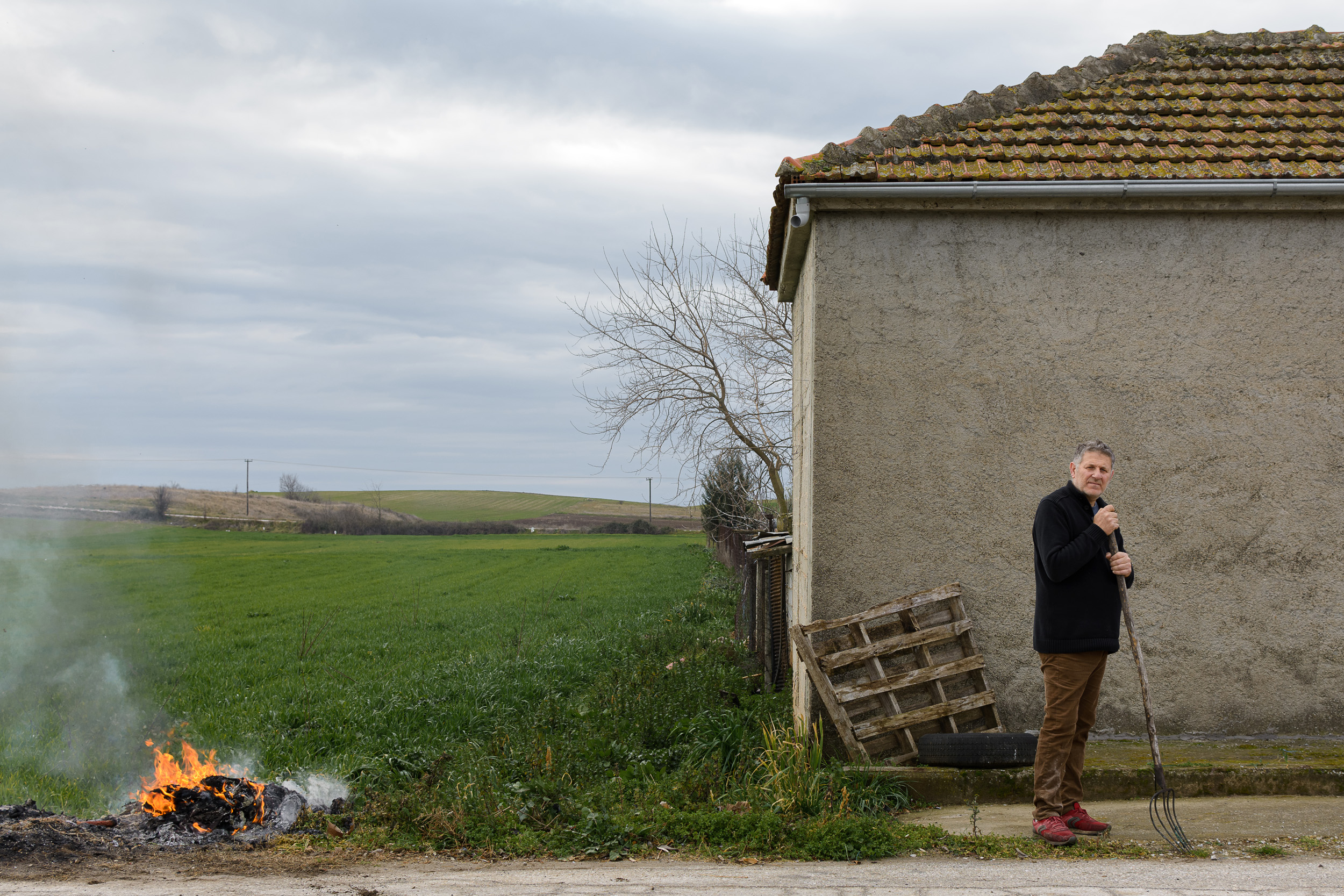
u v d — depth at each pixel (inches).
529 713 387.9
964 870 183.2
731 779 254.1
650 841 213.6
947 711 263.9
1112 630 192.9
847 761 263.1
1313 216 279.6
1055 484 278.2
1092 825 199.6
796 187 275.3
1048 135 300.2
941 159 289.0
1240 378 277.9
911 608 268.5
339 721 382.6
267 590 1085.8
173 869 198.2
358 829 228.2
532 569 1454.2
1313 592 274.4
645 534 3009.4
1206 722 272.8
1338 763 236.5
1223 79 336.8
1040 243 281.7
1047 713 196.7
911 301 282.2
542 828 225.1
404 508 3814.0
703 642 593.0
